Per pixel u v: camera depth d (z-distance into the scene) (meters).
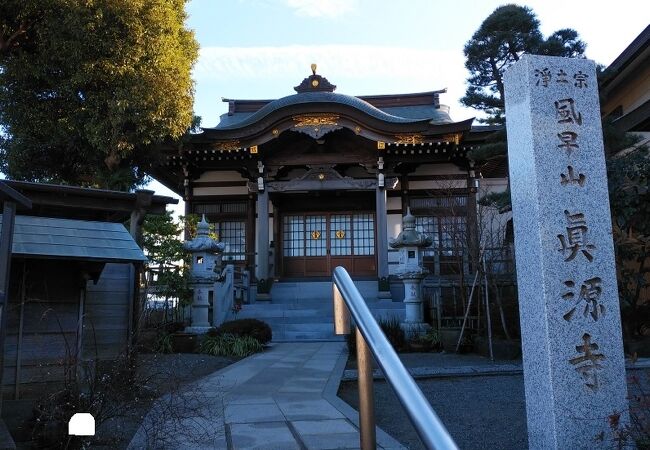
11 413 5.32
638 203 7.62
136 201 7.14
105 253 6.05
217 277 12.21
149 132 14.10
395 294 17.22
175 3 15.34
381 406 6.31
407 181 19.16
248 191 19.39
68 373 5.04
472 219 12.35
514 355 9.83
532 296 4.04
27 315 5.91
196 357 9.84
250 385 7.33
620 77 14.25
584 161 4.11
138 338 6.28
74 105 14.01
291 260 19.47
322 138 17.53
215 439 4.67
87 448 4.23
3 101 14.24
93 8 13.20
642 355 8.97
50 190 6.57
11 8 12.75
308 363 9.39
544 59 4.20
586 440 3.72
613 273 3.98
